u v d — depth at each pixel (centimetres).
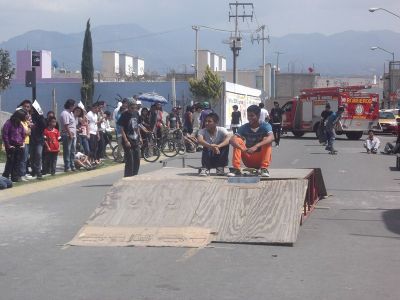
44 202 1234
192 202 939
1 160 2034
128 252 805
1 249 834
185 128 2509
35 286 658
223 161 1134
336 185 1508
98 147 1980
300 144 3162
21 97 5744
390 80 8094
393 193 1367
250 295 621
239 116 2872
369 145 2558
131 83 5594
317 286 653
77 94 5672
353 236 908
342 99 3631
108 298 614
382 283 665
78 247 838
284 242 834
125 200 962
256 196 939
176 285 658
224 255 785
